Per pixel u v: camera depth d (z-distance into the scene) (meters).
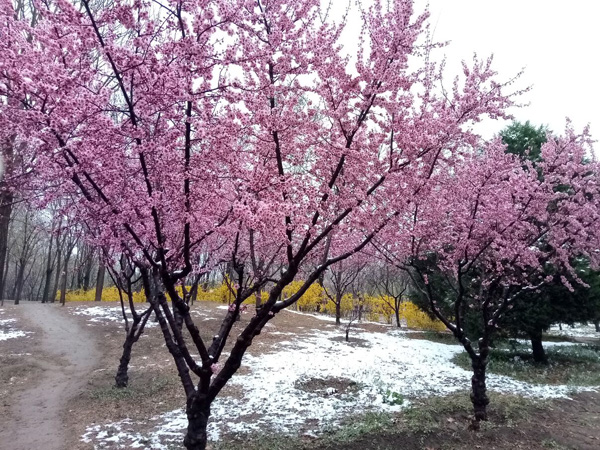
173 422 5.80
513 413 6.43
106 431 5.55
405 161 4.68
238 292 4.68
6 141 3.69
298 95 4.25
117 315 14.25
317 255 6.56
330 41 4.21
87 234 6.16
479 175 6.15
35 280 34.56
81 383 7.80
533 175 7.04
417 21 4.03
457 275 6.80
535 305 9.91
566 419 6.42
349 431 5.45
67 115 3.27
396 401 6.73
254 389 7.32
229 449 4.96
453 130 4.95
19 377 8.14
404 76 4.11
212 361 4.29
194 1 3.19
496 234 6.21
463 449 5.21
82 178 4.38
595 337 17.72
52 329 12.20
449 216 6.67
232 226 4.70
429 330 15.37
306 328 14.17
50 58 3.57
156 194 3.65
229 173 4.20
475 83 5.33
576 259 9.38
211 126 3.60
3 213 8.23
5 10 3.45
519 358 10.81
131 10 3.07
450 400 6.93
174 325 4.46
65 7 2.87
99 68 3.87
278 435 5.39
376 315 19.91
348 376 8.37
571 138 7.51
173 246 5.38
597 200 7.71
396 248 6.63
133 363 9.10
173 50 3.28
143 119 3.67
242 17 3.57
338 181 4.57
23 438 5.44
